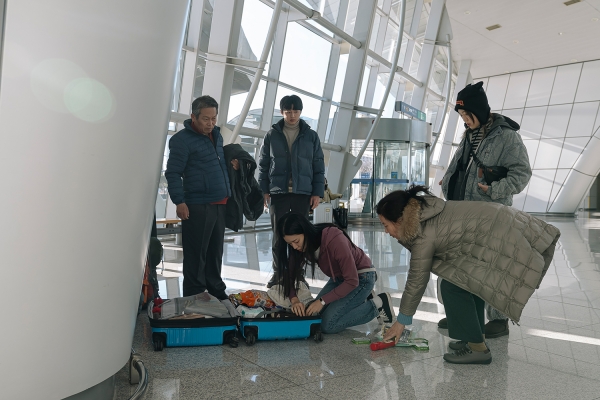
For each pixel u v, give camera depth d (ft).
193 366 8.81
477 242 8.94
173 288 15.67
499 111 95.86
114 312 5.76
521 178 10.93
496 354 9.91
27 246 4.71
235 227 14.01
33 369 5.00
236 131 27.35
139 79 5.39
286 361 9.20
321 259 10.98
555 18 66.90
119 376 8.19
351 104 44.96
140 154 5.63
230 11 28.30
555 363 9.35
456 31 71.67
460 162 11.89
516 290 8.64
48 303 4.96
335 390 7.77
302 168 16.14
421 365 9.11
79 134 4.88
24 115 4.51
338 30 39.14
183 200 12.69
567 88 89.15
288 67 39.22
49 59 4.60
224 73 29.01
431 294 15.89
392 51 56.95
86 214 5.10
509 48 79.41
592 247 31.86
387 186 53.83
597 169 87.76
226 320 10.09
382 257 25.13
